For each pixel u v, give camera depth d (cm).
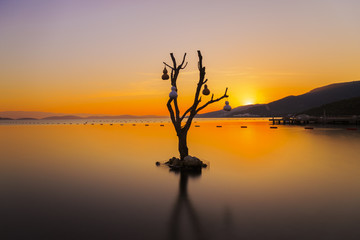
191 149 1652
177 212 542
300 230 453
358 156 1336
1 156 1402
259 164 1113
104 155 1413
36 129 4741
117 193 686
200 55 1048
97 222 491
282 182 799
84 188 739
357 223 482
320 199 630
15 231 454
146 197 650
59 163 1173
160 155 1402
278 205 586
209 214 529
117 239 421
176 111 1087
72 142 2214
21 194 682
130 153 1484
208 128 4766
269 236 430
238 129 4347
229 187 742
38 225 479
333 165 1093
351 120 5659
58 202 614
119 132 3691
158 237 428
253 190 709
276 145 1875
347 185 762
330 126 5003
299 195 663
